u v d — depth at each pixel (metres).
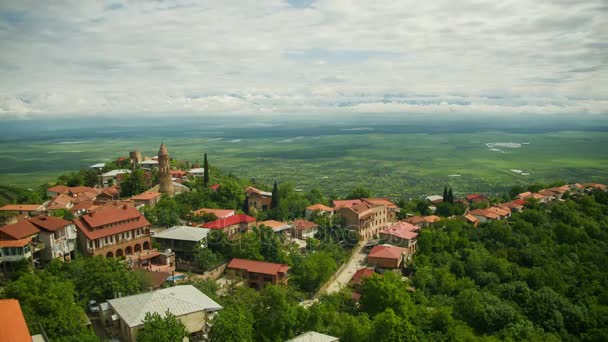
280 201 188.38
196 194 180.62
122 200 168.62
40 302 71.50
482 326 101.56
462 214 188.00
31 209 156.75
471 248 144.62
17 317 59.31
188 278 104.50
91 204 162.25
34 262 103.88
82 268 93.69
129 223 124.44
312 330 83.06
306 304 108.44
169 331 63.97
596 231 156.75
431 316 98.12
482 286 123.75
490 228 156.38
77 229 117.69
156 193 175.88
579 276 127.19
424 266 130.62
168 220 150.25
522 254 138.00
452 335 91.19
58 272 93.06
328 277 123.50
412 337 80.75
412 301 104.94
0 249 98.19
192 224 149.12
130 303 76.12
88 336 68.00
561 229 153.25
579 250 142.62
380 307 97.56
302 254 135.50
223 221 146.38
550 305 108.19
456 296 112.81
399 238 149.38
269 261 126.06
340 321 85.44
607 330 99.88
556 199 199.75
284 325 80.31
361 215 166.88
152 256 121.25
